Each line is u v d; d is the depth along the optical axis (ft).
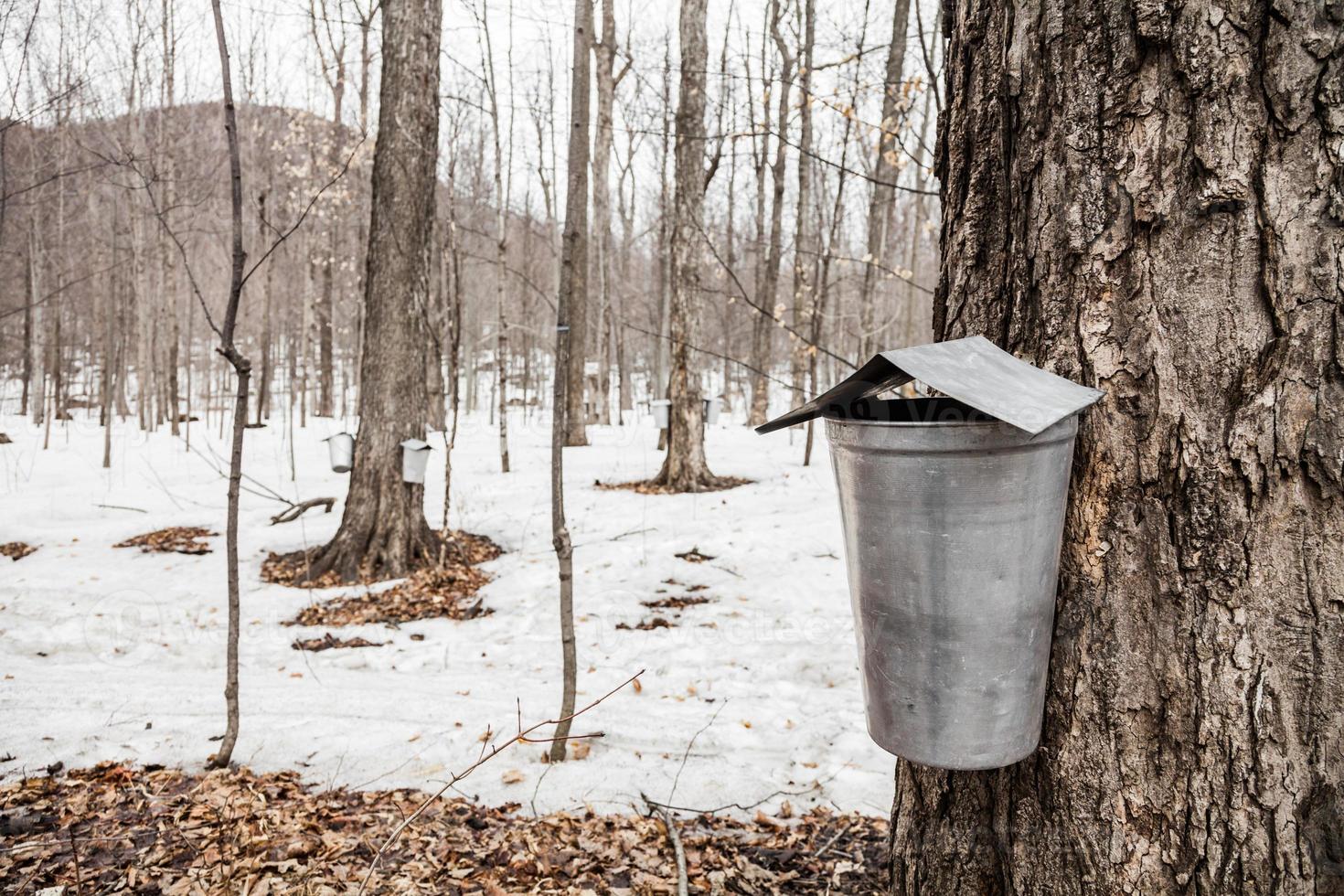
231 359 10.21
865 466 4.24
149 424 63.10
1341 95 4.04
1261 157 4.18
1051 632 4.56
